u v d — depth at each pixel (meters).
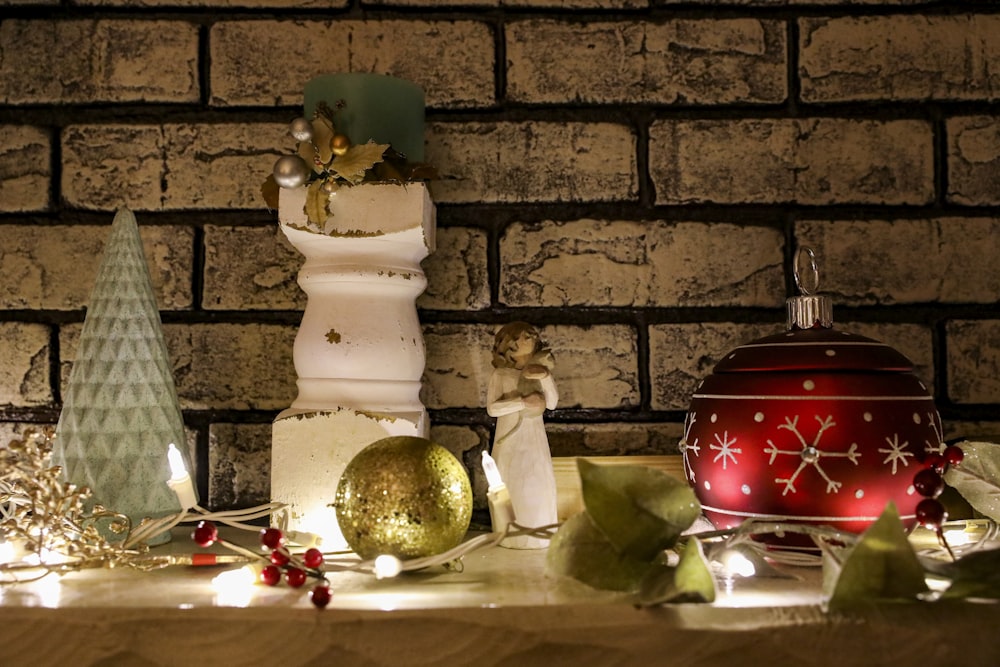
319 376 0.78
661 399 0.92
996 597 0.53
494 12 0.93
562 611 0.53
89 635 0.53
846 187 0.93
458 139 0.93
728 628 0.52
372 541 0.61
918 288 0.92
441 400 0.92
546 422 0.92
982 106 0.93
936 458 0.64
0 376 0.91
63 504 0.64
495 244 0.93
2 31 0.93
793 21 0.94
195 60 0.93
